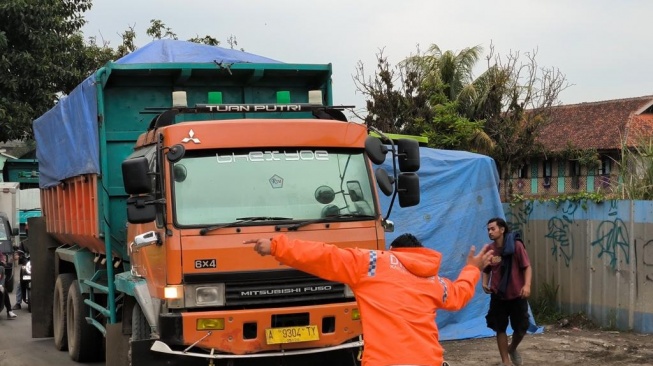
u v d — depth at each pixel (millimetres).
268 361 7320
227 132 7664
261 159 7703
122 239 9727
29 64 28453
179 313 7184
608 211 12172
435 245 12094
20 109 28297
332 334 7406
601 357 10297
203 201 7473
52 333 13828
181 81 9953
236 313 7211
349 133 7961
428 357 5168
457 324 12156
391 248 5664
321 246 5391
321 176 7781
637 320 11672
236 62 9914
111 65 9469
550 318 13008
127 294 8586
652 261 11406
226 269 7273
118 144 9758
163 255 7379
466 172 12305
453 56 28812
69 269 13227
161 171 7500
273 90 10352
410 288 5312
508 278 9609
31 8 28234
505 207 14398
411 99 25625
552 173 38125
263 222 7434
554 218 13305
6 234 22109
